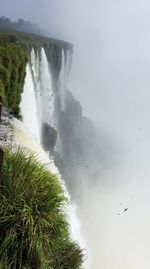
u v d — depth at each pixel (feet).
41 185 25.23
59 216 25.70
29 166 25.93
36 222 23.82
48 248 24.38
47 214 24.49
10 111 68.49
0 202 23.53
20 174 24.89
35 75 123.24
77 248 27.89
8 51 81.51
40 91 132.57
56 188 25.99
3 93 66.85
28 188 24.56
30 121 95.71
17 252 23.12
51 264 24.58
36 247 23.26
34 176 25.38
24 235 23.25
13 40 122.72
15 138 52.37
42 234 24.04
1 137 49.98
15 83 78.18
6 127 55.93
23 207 23.67
